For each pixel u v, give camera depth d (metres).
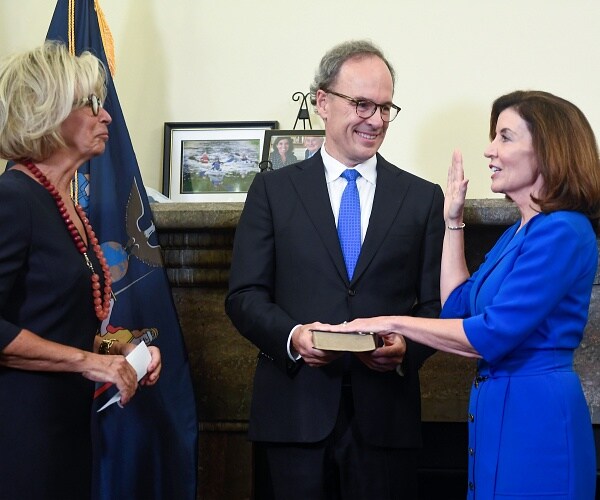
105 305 2.33
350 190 2.71
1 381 2.08
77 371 2.15
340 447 2.54
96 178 3.18
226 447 3.38
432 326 2.30
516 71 3.97
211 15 4.14
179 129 4.03
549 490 2.16
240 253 2.68
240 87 4.10
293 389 2.55
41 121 2.20
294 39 4.11
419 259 2.69
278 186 2.72
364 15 4.07
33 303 2.12
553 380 2.21
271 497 3.40
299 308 2.59
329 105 2.74
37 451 2.08
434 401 3.35
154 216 3.29
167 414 3.13
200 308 3.40
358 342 2.31
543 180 2.28
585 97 3.93
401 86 4.01
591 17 3.95
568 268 2.20
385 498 2.53
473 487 2.29
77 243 2.24
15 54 2.28
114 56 3.78
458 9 4.02
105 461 3.10
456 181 2.62
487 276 2.38
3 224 2.05
